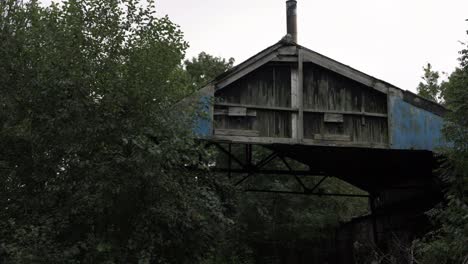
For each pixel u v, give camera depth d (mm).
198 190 9555
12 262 7637
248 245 21953
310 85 14188
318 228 23188
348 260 22547
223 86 13234
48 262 7809
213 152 10133
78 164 8719
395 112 14398
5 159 9164
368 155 15758
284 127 13711
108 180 8484
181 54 9898
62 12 9570
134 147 8742
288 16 16672
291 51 13992
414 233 16656
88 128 8688
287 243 23094
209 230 9633
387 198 20047
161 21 9766
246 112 13445
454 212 9906
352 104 14359
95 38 9344
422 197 16453
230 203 10734
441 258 10094
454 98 10531
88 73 9117
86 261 8297
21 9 10031
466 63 10367
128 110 9305
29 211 8867
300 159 17516
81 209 8562
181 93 10703
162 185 8711
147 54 9453
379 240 19469
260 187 22422
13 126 9039
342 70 14234
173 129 9273
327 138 14008
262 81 13781
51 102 9078
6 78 9227
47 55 9227
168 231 9172
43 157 9008
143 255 8320
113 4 9484
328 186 24203
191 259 9461
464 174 10266
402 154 15227
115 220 8766
